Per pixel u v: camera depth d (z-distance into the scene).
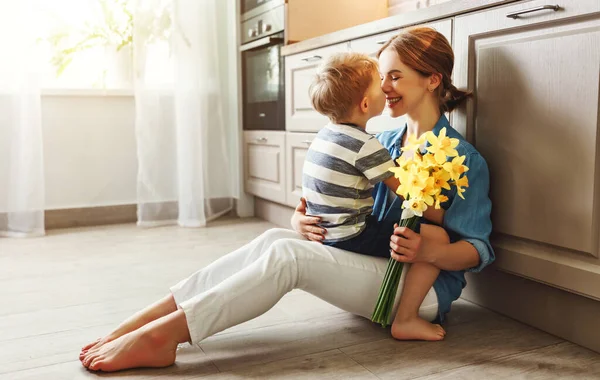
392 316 1.55
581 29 1.35
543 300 1.57
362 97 1.48
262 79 3.10
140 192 3.15
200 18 3.14
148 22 3.08
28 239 2.86
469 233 1.52
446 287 1.57
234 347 1.48
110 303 1.85
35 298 1.90
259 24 3.07
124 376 1.32
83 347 1.44
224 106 3.46
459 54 1.69
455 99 1.66
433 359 1.40
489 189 1.64
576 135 1.38
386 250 1.55
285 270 1.42
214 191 3.44
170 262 2.37
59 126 3.18
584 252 1.39
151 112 3.13
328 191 1.49
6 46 2.90
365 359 1.40
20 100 2.91
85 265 2.33
